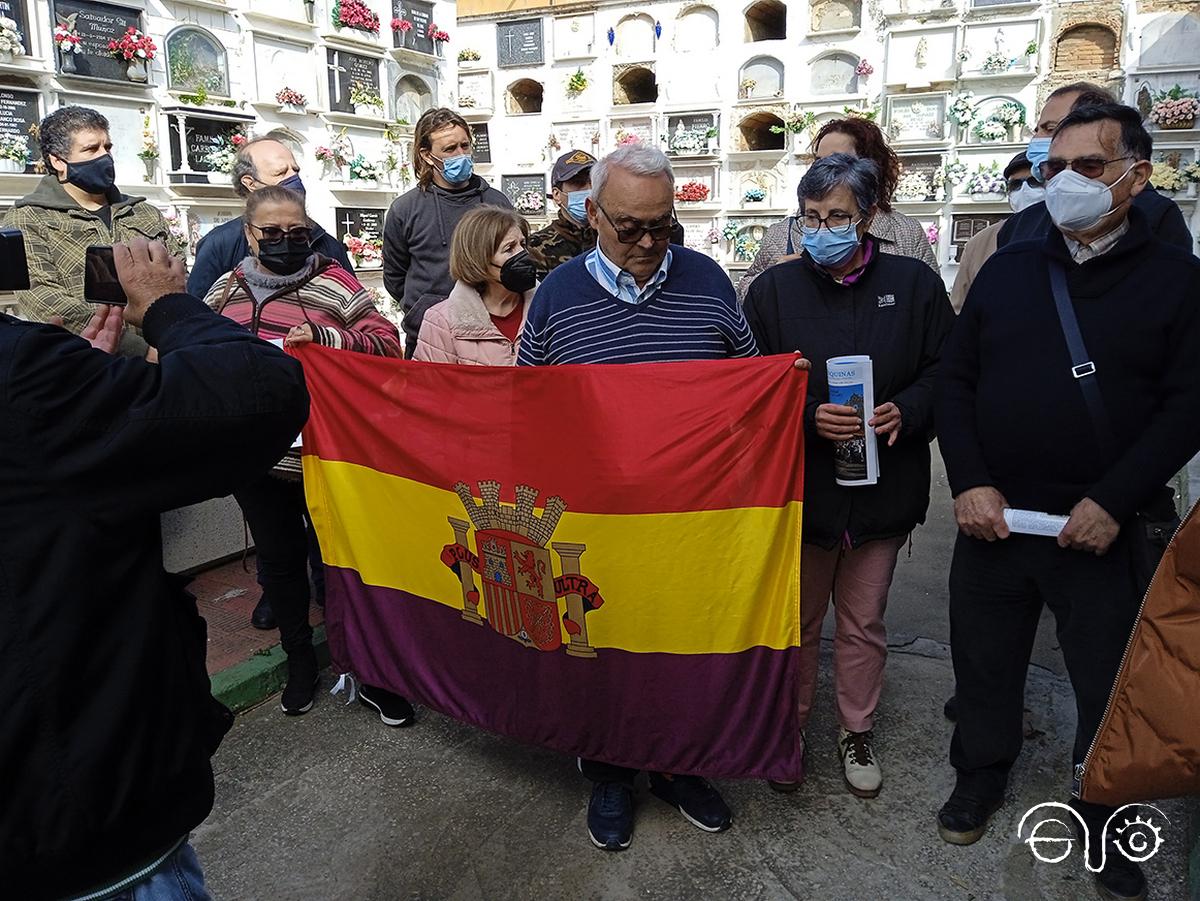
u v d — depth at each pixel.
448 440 2.35
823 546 2.34
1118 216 1.93
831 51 11.10
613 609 2.19
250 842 2.29
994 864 2.19
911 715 2.86
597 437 2.13
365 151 9.98
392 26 10.07
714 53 11.67
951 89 10.66
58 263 3.43
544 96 12.69
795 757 2.14
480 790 2.50
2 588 1.00
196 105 8.09
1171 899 2.05
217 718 1.33
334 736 2.77
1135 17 9.80
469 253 2.72
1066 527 1.96
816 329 2.34
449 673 2.49
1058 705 2.90
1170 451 1.86
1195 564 1.60
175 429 1.05
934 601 3.77
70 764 1.05
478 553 2.36
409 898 2.10
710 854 2.23
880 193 2.76
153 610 1.14
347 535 2.60
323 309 2.78
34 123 7.00
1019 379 2.05
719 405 2.05
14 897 1.07
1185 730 1.62
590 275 2.21
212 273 3.22
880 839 2.28
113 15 7.49
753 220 11.60
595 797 2.32
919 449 2.36
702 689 2.16
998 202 10.41
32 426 1.00
